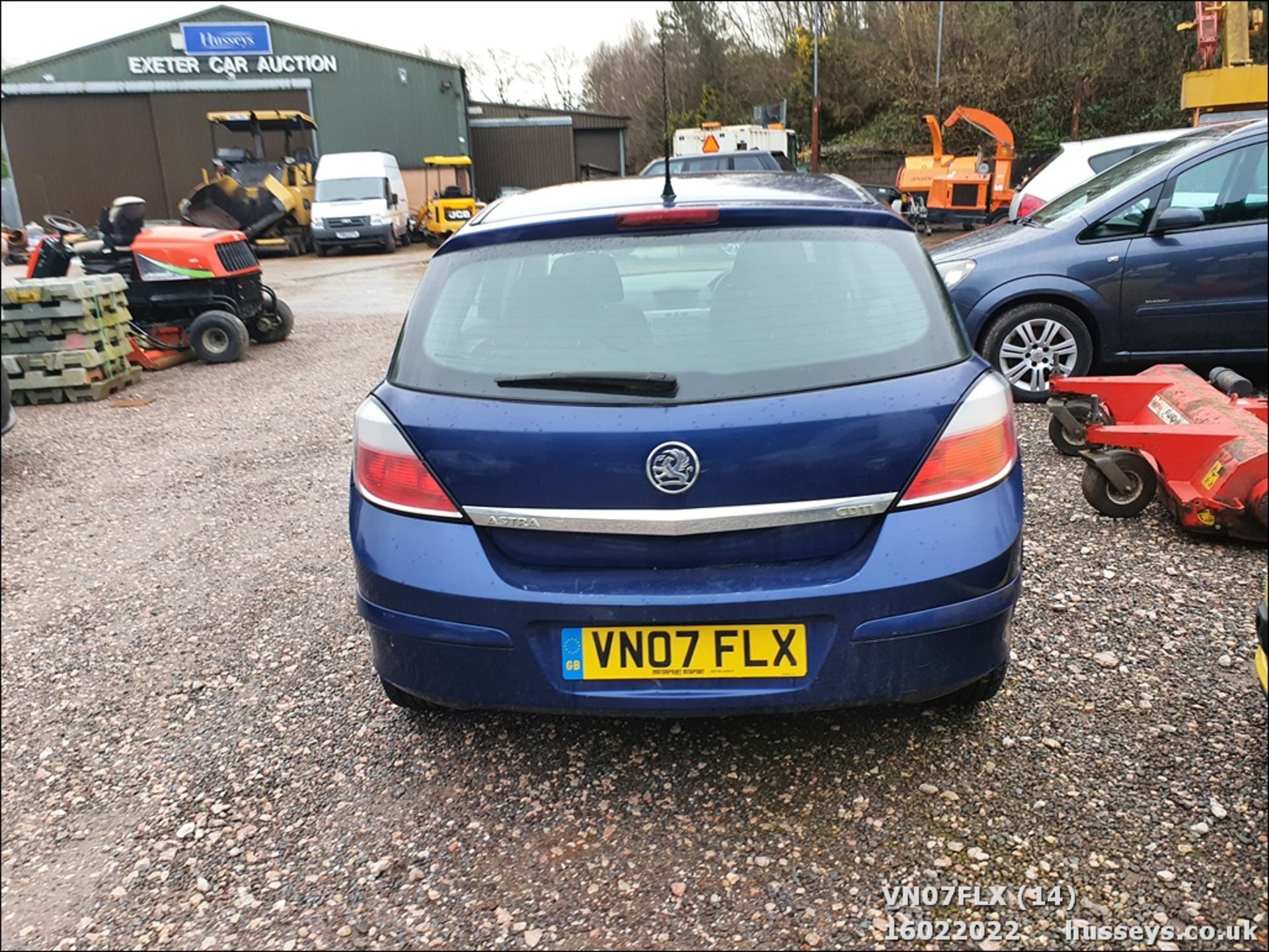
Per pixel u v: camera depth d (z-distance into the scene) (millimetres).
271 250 26719
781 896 2283
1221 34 14492
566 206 2875
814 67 37188
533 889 2354
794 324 2471
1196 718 2881
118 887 2441
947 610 2387
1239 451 4012
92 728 3211
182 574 4516
